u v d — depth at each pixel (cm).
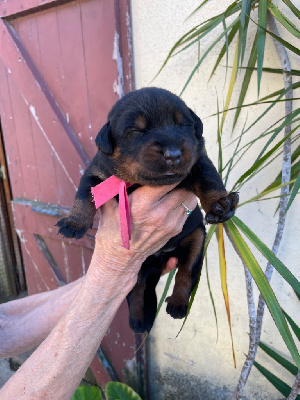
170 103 29
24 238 75
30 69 62
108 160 30
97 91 55
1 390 28
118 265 30
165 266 40
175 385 63
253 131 45
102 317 30
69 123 61
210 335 56
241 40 34
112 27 51
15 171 72
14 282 102
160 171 27
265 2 35
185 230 36
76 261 67
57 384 27
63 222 33
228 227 35
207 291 55
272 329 50
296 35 34
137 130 28
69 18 55
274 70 38
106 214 30
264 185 46
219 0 44
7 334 41
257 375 53
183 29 48
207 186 31
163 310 60
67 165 62
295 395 39
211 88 47
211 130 49
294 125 42
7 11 62
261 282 32
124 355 64
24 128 67
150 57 51
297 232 45
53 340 29
